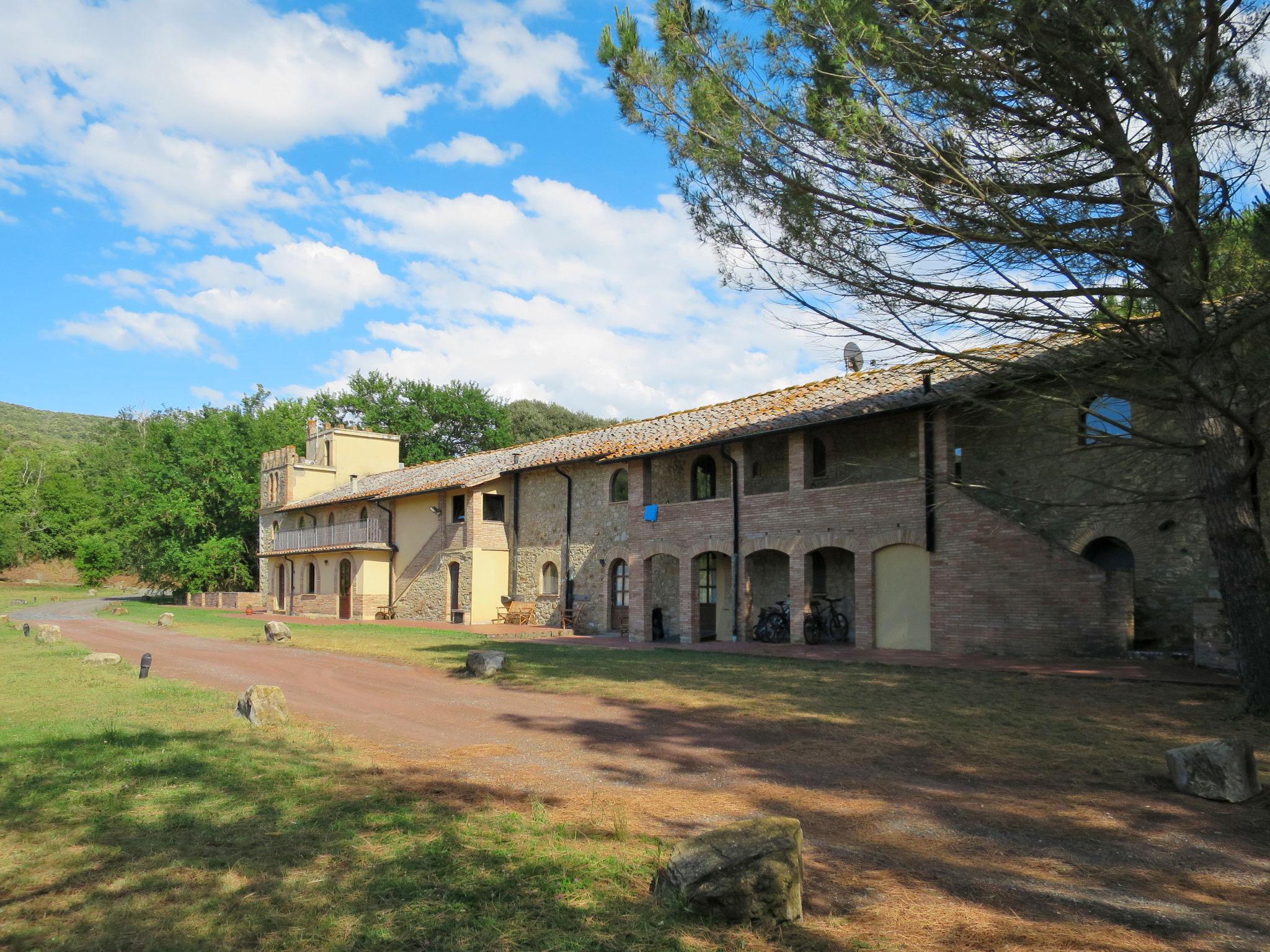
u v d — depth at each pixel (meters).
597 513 25.64
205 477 48.00
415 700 11.12
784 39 8.73
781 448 21.08
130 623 28.67
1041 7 7.24
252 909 4.06
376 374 55.84
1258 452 8.85
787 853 4.11
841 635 19.41
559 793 6.45
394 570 34.31
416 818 5.56
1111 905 4.33
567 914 4.07
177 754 7.18
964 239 8.19
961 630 15.48
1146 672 11.87
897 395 17.41
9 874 4.52
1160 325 9.63
